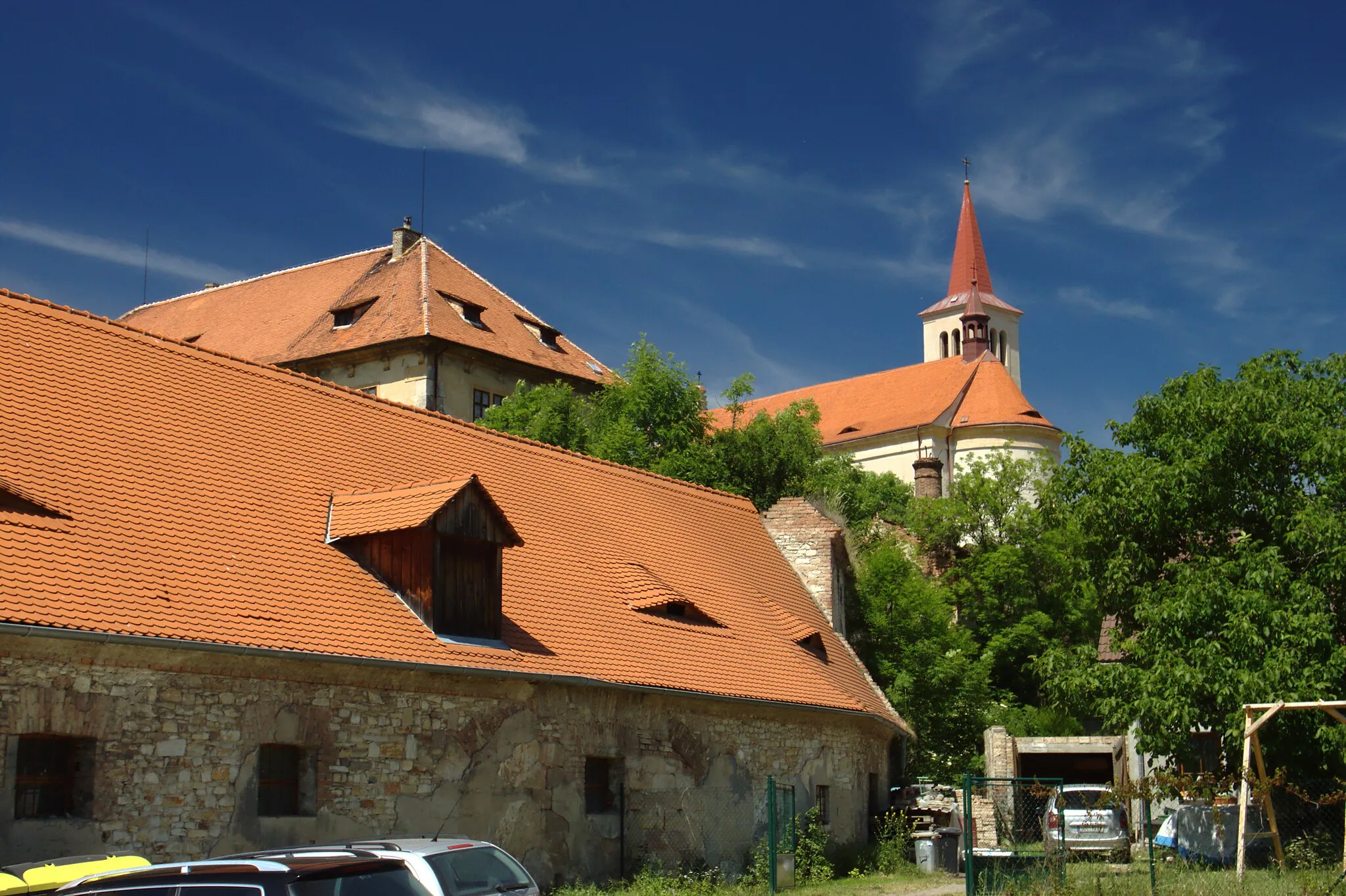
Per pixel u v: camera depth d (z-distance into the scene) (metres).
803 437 44.28
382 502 18.52
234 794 14.89
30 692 13.29
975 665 35.38
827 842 24.33
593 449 39.28
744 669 22.59
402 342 43.16
